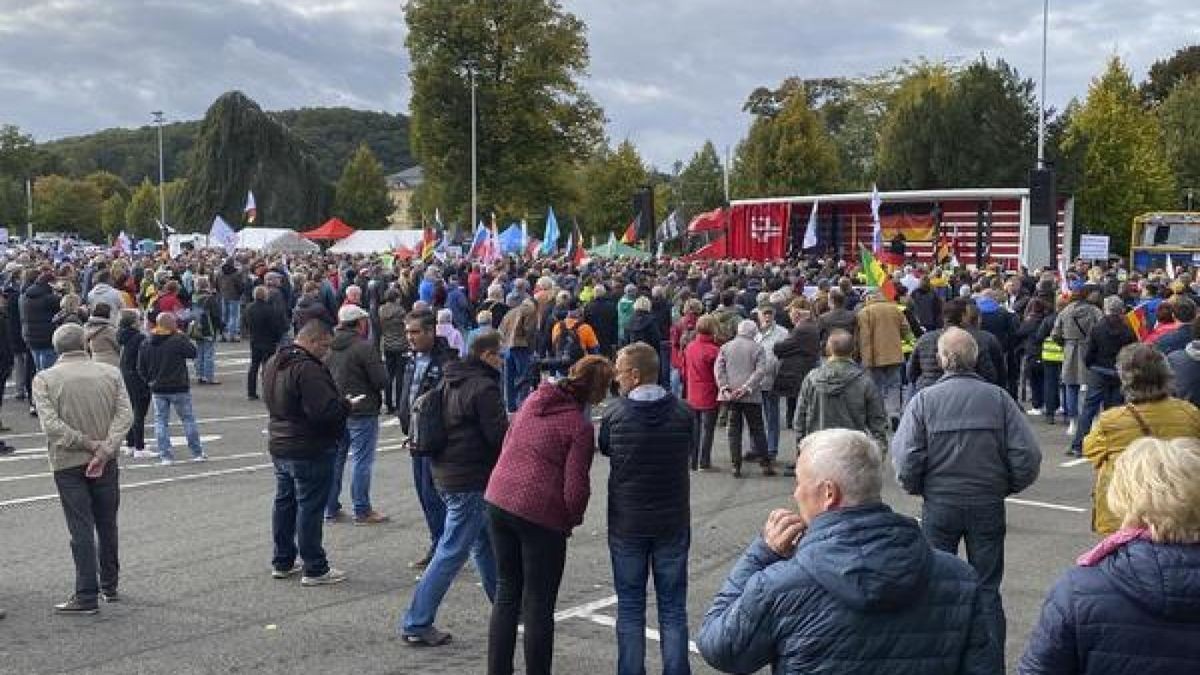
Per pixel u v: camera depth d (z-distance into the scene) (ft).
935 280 67.21
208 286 66.03
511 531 18.70
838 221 106.52
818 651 9.66
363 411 30.89
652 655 21.31
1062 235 99.81
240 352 81.10
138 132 515.91
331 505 31.71
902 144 168.96
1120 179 160.97
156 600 24.25
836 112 282.56
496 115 174.81
